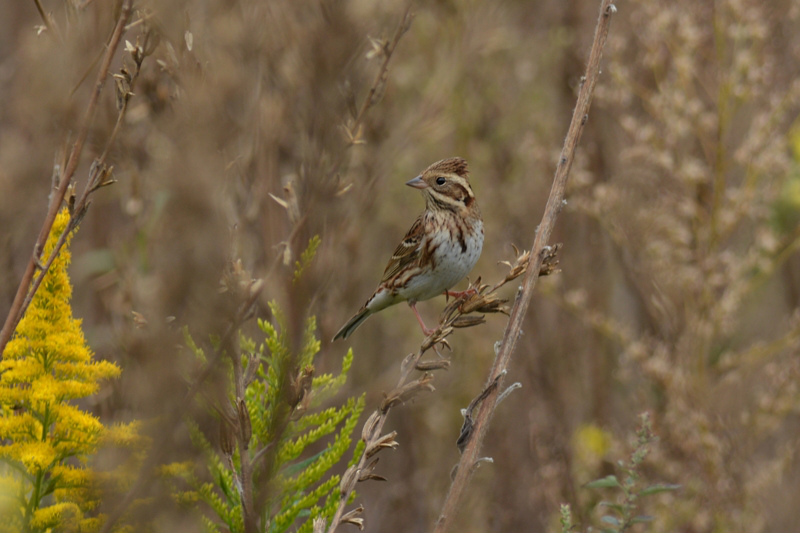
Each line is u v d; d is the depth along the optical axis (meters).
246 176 7.30
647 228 12.52
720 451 11.67
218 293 5.39
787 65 14.12
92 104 6.13
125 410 6.15
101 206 12.32
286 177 8.32
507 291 15.44
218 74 6.26
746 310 15.29
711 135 13.40
